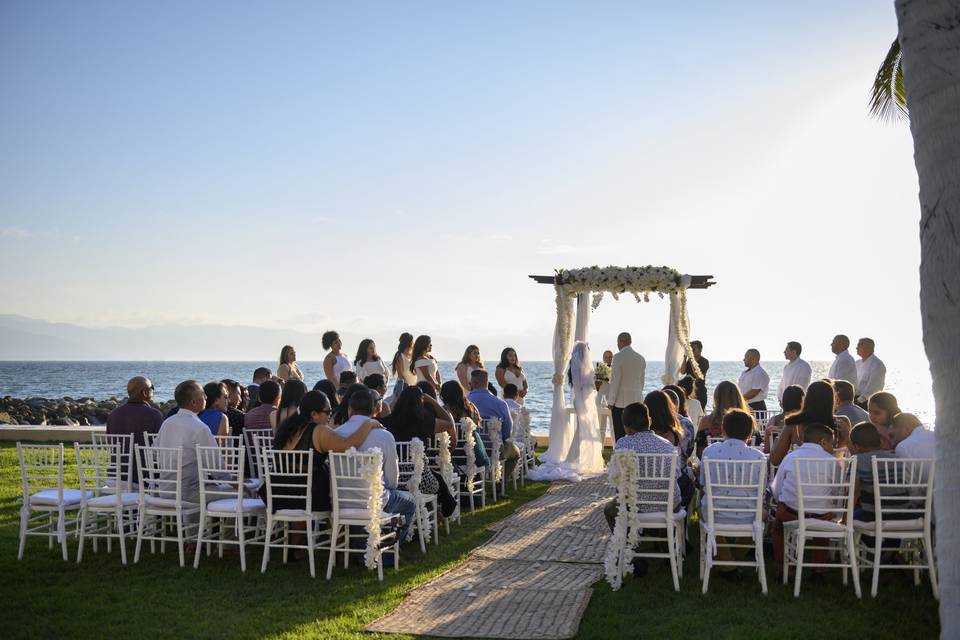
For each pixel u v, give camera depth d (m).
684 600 6.41
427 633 5.64
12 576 7.14
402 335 12.66
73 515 9.77
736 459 6.77
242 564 7.32
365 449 7.56
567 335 13.71
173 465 7.76
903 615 5.97
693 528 9.13
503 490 11.64
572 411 14.12
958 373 4.18
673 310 13.38
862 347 12.68
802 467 6.71
